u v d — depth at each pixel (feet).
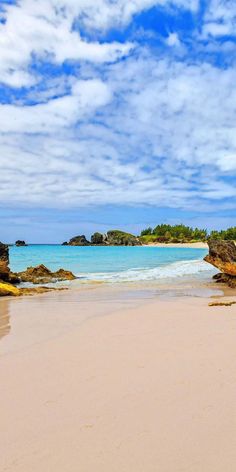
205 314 32.60
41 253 218.59
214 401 13.97
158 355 19.89
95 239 510.17
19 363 19.03
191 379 16.21
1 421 12.89
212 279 73.15
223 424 12.26
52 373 17.44
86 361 19.15
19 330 27.04
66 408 13.75
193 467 10.07
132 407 13.69
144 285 63.46
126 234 497.46
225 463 10.21
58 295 50.31
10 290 50.44
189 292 52.85
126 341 23.12
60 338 24.31
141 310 35.53
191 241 548.31
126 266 113.91
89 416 13.08
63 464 10.36
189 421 12.53
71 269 102.42
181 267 108.47
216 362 18.44
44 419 12.95
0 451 11.08
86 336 24.73
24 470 10.12
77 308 37.76
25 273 79.92
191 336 24.00
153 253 225.15
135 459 10.50
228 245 68.85
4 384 16.17
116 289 57.31
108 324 28.68
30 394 15.07
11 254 201.98
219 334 24.47
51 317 32.48
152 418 12.81
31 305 40.42
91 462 10.42
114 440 11.51
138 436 11.69
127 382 16.08
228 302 40.81
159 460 10.41
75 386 15.78
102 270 98.84
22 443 11.50
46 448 11.18
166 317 31.32
